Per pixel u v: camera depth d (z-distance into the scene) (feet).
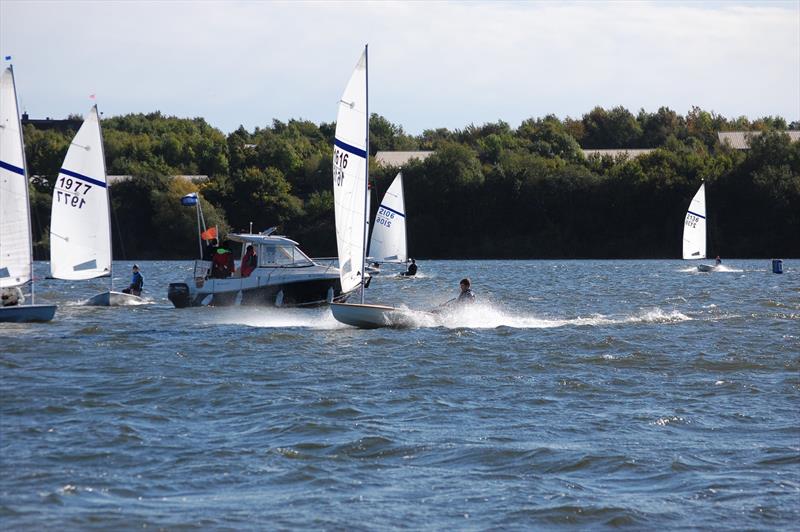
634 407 230.68
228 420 217.36
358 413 223.71
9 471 178.60
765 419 218.79
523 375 270.05
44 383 256.32
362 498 167.84
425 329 366.02
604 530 155.22
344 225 361.51
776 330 362.33
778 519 158.81
